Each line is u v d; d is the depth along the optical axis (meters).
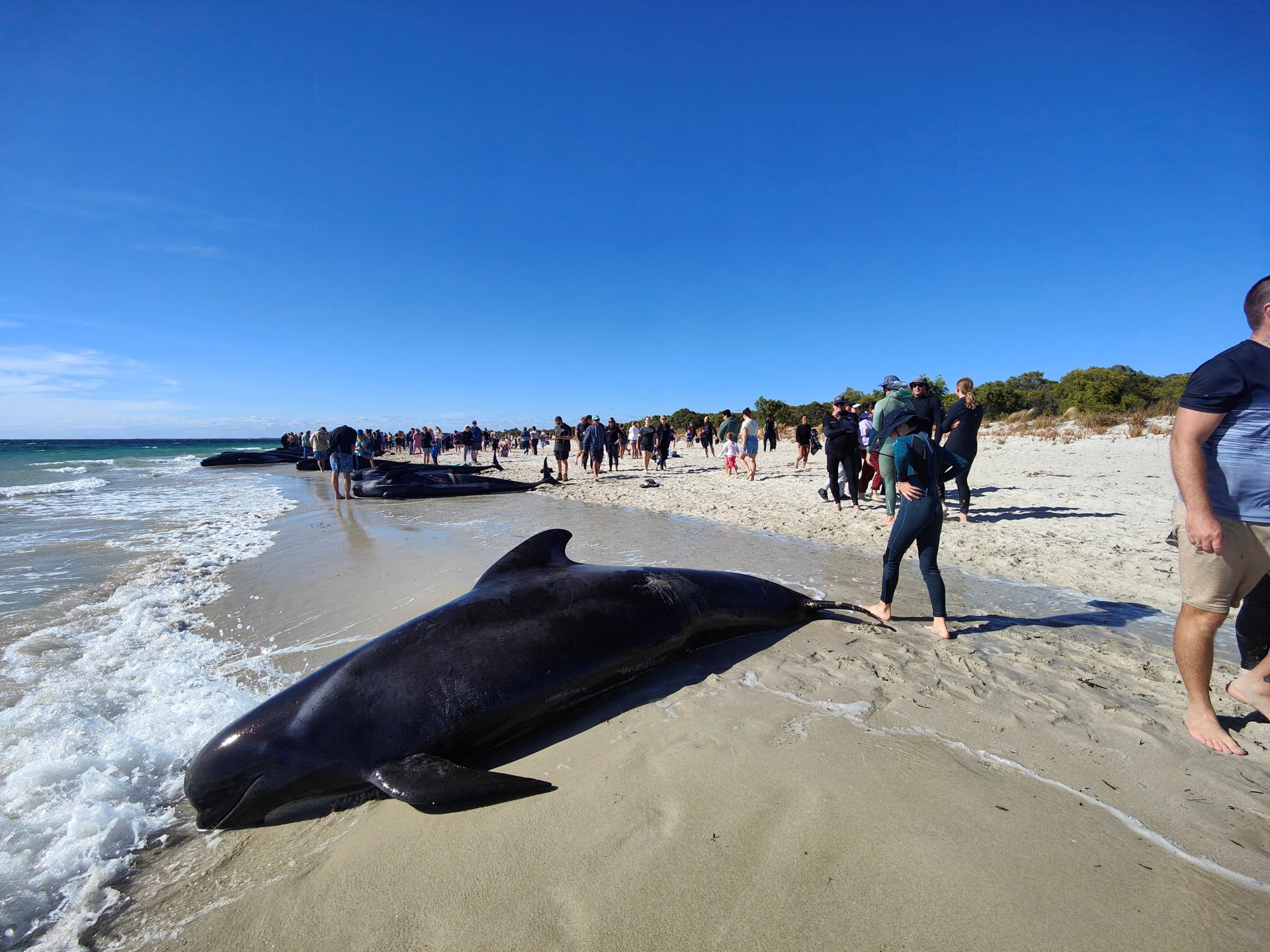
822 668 4.04
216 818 2.89
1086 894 2.05
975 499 11.02
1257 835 2.33
